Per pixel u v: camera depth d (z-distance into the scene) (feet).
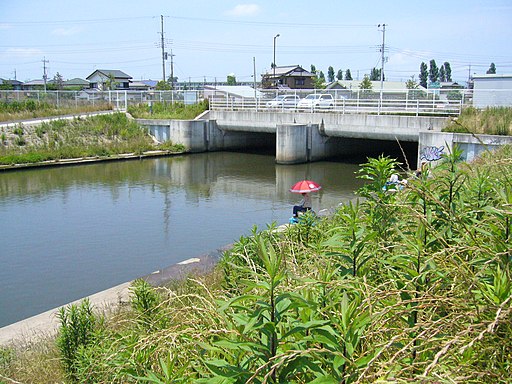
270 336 8.38
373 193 16.53
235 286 19.71
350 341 8.39
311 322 8.27
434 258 10.66
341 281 10.19
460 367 7.90
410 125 95.66
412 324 9.64
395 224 13.88
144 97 152.76
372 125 102.22
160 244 54.75
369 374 8.35
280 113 118.42
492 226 11.14
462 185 15.01
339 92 131.95
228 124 129.80
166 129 131.75
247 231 59.21
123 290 28.09
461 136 78.74
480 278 10.25
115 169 106.42
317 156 115.03
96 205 73.97
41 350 20.57
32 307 38.47
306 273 14.25
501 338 8.60
